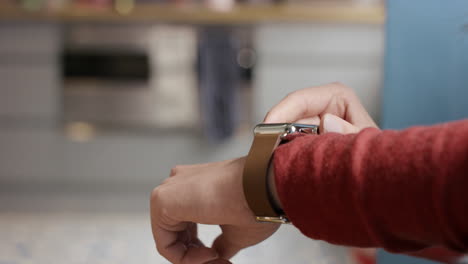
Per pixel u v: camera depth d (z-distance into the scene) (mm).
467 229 250
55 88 2887
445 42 594
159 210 381
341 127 391
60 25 2830
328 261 1720
